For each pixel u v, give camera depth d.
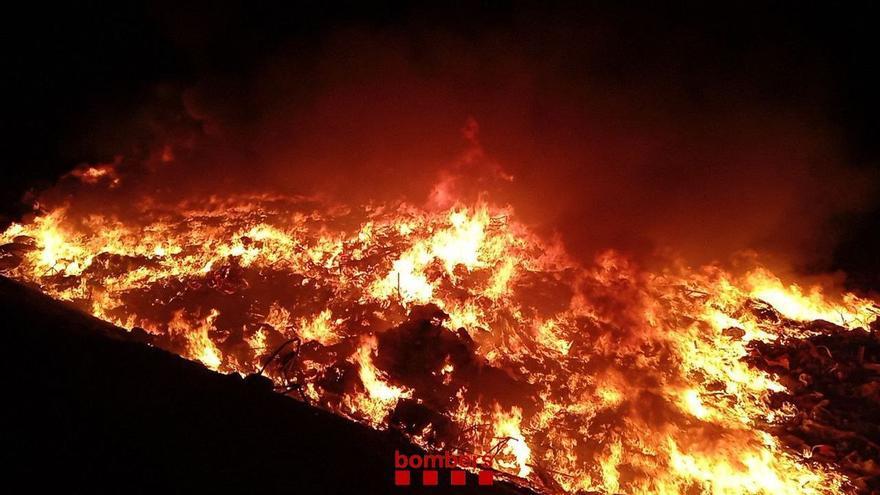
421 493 3.06
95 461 2.39
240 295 7.02
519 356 6.56
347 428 3.76
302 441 3.22
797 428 5.58
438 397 5.61
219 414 3.22
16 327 3.46
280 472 2.79
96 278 7.00
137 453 2.54
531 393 5.93
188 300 6.76
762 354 6.60
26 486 2.11
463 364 5.97
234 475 2.63
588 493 4.62
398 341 6.07
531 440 5.39
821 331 7.10
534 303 7.50
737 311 7.54
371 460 3.28
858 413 5.71
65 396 2.82
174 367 3.80
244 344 6.08
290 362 5.51
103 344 3.78
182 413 3.08
